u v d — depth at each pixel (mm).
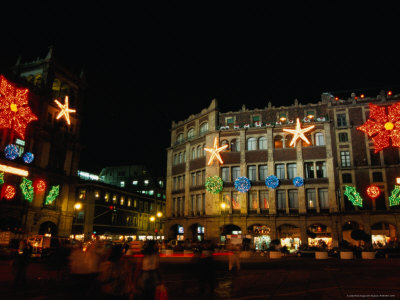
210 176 53438
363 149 48156
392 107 47406
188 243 46438
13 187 40781
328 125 49844
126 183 99000
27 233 43844
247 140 53750
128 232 79875
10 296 12656
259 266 25656
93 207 69125
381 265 25688
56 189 49156
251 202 51000
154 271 8633
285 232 49219
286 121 52625
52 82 51438
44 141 49125
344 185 47375
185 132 62219
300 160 49781
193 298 12031
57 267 17281
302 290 14062
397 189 45281
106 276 7301
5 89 40906
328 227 48125
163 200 98625
